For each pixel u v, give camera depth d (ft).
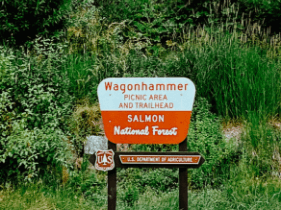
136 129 9.62
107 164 9.66
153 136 9.61
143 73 15.10
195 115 13.47
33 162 11.98
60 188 12.25
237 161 12.76
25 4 14.26
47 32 15.20
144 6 20.75
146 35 19.92
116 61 15.60
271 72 15.11
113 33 17.85
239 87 14.26
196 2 20.70
